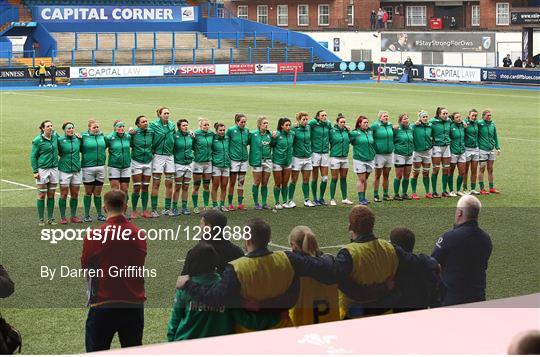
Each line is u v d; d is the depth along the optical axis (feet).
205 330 26.53
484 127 75.92
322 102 168.25
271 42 271.28
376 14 298.15
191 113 145.07
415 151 74.18
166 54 252.62
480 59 248.93
